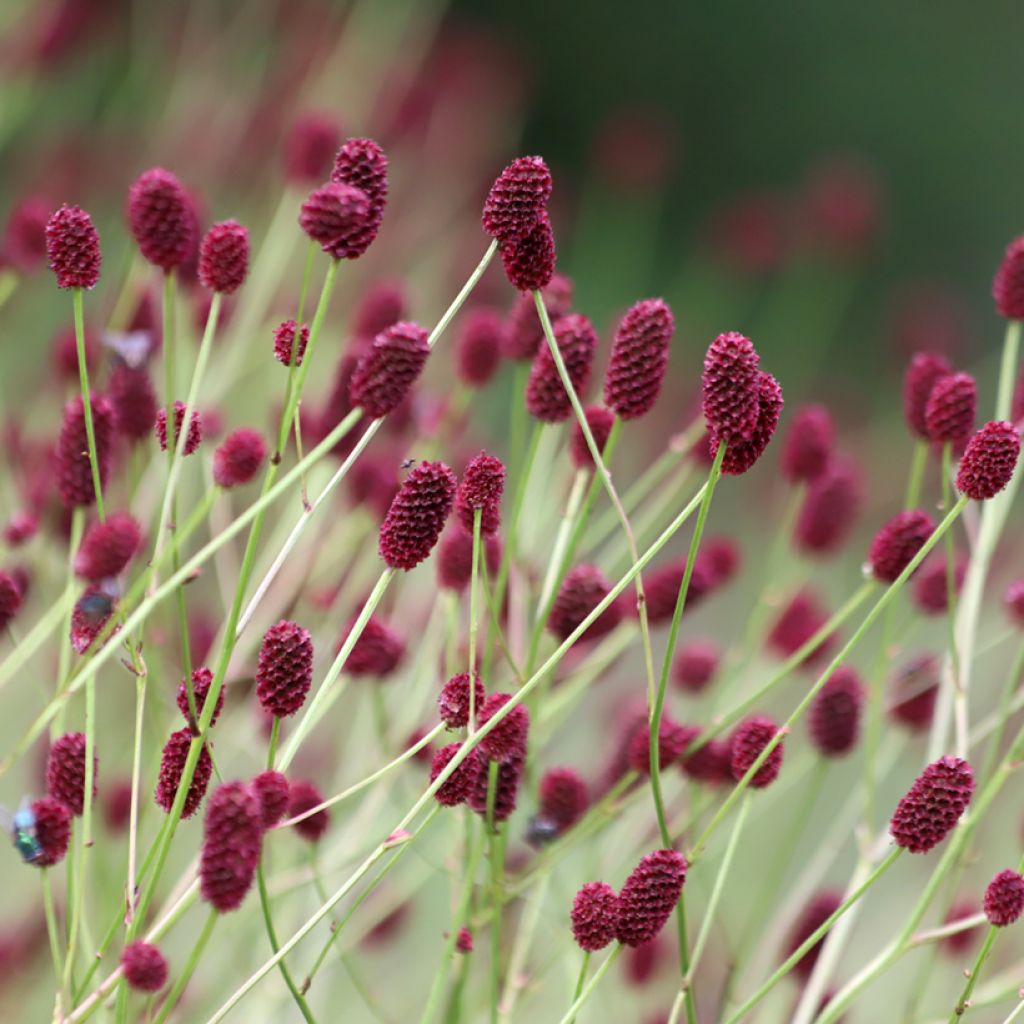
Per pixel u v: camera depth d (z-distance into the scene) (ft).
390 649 5.47
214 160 9.25
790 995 5.59
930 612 5.72
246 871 4.99
